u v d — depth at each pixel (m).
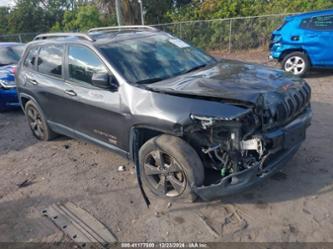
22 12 30.47
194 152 3.17
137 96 3.42
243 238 2.91
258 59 12.62
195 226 3.12
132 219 3.31
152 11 23.05
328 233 2.87
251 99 2.90
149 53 4.09
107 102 3.72
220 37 15.73
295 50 8.38
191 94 3.12
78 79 4.21
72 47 4.31
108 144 4.01
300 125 3.28
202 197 3.19
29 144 5.54
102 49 3.91
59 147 5.27
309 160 4.08
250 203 3.38
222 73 3.69
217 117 2.85
